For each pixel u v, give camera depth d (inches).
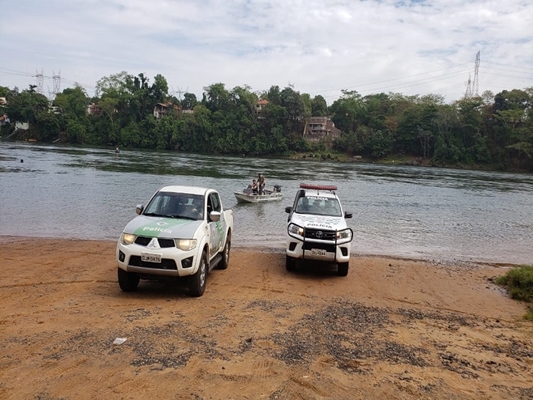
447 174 2844.5
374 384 198.7
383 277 438.0
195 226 333.7
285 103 4254.4
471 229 854.5
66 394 174.7
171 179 1517.0
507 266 542.9
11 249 471.2
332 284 398.6
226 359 214.5
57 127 4298.7
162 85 4690.0
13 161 1840.6
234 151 4143.7
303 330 265.3
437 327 292.0
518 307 359.3
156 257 305.9
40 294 313.1
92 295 316.5
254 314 291.0
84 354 211.5
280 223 788.0
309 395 185.0
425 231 797.9
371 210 1053.2
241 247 565.9
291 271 437.4
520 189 1971.0
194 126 4188.0
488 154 3784.5
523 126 3732.8
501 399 192.7
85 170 1636.3
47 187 1086.4
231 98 4697.3
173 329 251.8
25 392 174.9
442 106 4229.8
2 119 4709.6
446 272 479.5
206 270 343.3
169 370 198.8
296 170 2449.6
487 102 4227.4
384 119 4495.6
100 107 4463.6
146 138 4286.4
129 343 227.1
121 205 866.8
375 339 258.8
